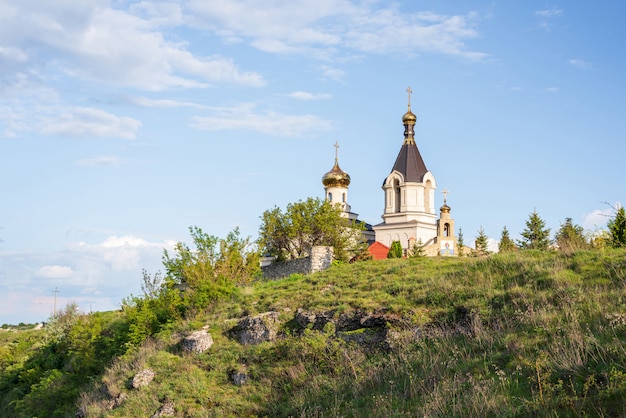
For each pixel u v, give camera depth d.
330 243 62.47
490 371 17.61
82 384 31.69
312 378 21.84
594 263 23.62
